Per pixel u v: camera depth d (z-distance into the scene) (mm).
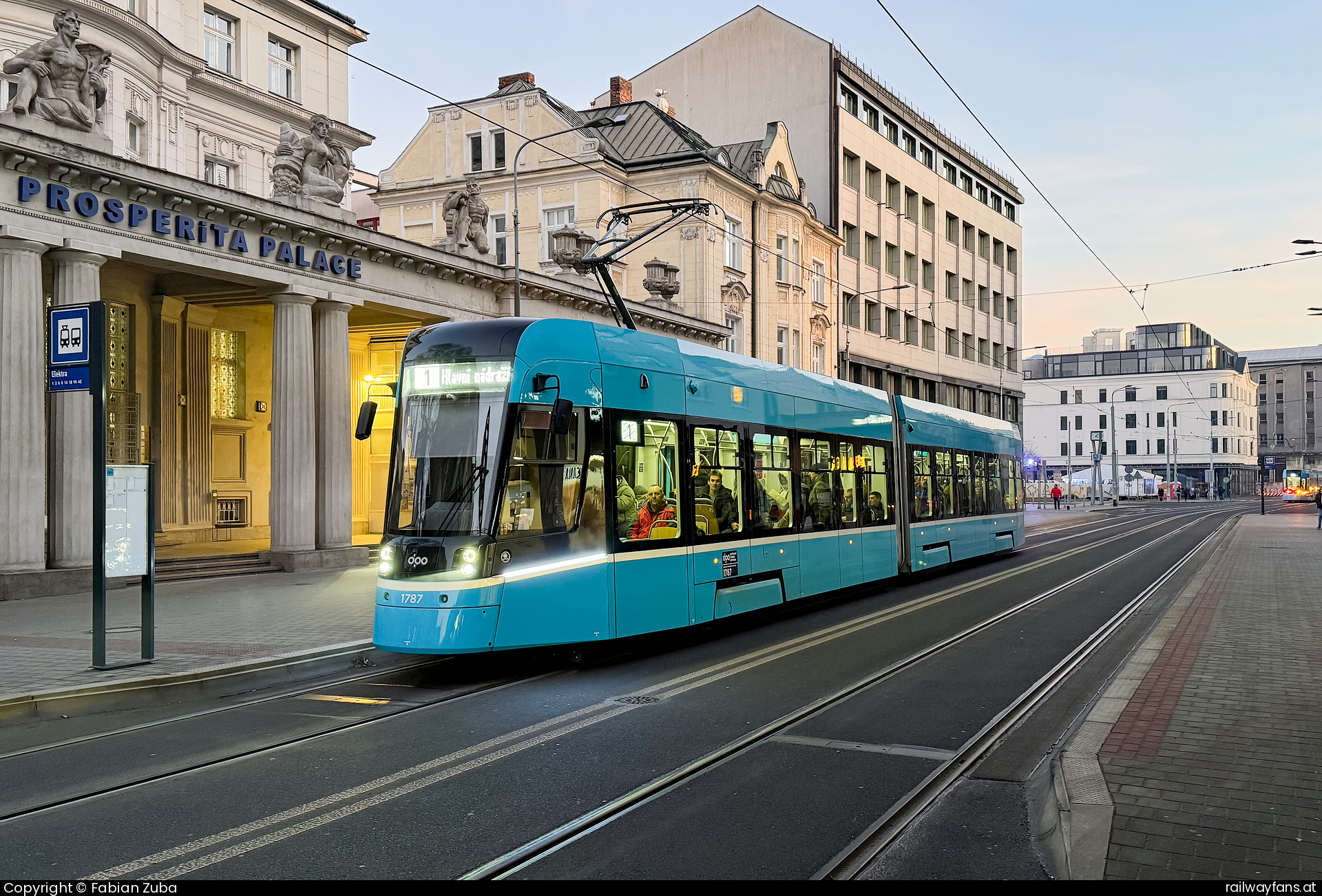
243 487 25734
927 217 57938
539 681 10375
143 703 9609
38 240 16047
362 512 30250
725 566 13328
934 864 5215
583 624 10977
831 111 46906
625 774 6859
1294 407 147625
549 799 6301
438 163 39312
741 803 6227
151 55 23516
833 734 7977
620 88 43812
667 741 7734
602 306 29953
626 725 8289
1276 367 149000
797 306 42594
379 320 27156
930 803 6277
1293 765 6145
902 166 54219
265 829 5762
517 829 5730
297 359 20969
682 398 12859
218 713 9133
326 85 30625
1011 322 69938
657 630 11977
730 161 40812
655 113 39719
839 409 17422
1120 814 5277
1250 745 6633
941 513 21984
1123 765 6160
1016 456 28547
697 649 12375
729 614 13375
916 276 55656
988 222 65812
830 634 13352
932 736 7898
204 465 24438
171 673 10055
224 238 19156
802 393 16078
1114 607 15719
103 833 5738
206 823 5891
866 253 50812
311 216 20734
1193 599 15258
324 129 21594
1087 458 114250
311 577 19766
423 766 7102
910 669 10727
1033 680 10070
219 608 15227
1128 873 4508
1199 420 109688
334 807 6164
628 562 11586
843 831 5707
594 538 11211
